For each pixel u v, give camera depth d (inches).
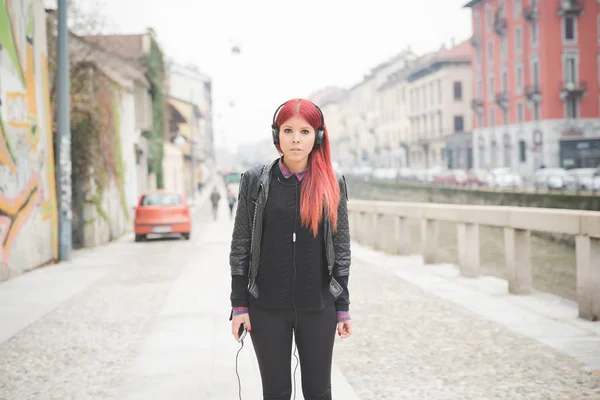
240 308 108.3
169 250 640.4
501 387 180.9
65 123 541.0
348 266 109.8
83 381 194.7
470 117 2797.7
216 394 178.2
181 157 1953.7
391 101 3627.0
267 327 107.7
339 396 175.2
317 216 104.9
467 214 389.7
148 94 1322.6
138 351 229.6
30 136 491.2
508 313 285.4
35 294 366.9
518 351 218.8
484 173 1780.3
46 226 525.7
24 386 190.9
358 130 4446.4
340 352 225.9
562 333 243.4
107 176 778.8
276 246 106.5
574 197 1055.0
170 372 200.8
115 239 821.9
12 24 456.8
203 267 484.1
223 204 1964.8
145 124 1196.5
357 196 2600.9
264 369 109.6
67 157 543.2
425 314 289.4
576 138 2031.3
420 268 458.0
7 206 434.0
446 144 2758.4
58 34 530.0
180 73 3233.3
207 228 974.4
